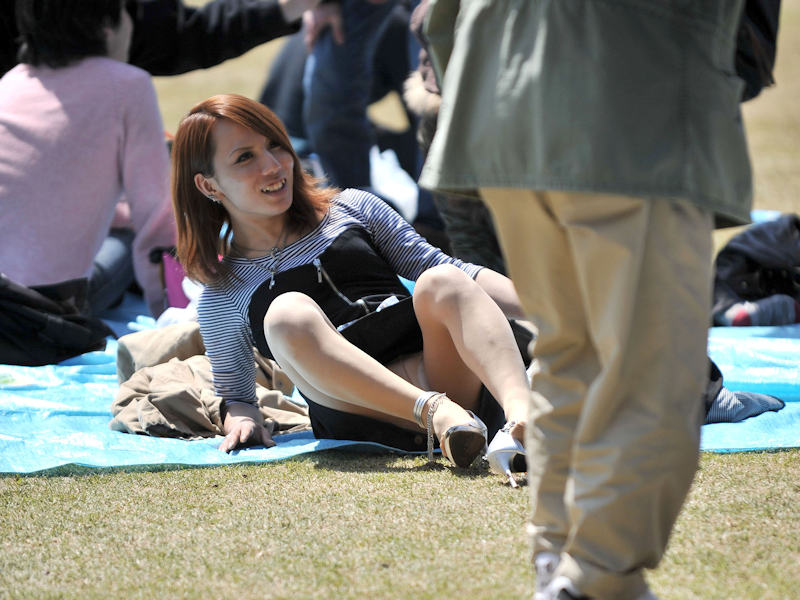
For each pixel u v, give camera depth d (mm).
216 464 10844
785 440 10797
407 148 26844
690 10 6273
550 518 6656
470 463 10047
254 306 11711
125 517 9344
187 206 11891
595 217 6109
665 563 7625
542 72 6145
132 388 12750
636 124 6035
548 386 6684
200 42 19625
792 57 49906
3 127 16703
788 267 17047
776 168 31156
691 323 6129
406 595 7316
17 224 16406
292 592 7500
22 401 13578
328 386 10648
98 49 17234
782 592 7078
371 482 9930
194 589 7668
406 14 26016
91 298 18312
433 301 10570
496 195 6477
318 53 24203
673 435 6035
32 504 9820
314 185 12250
